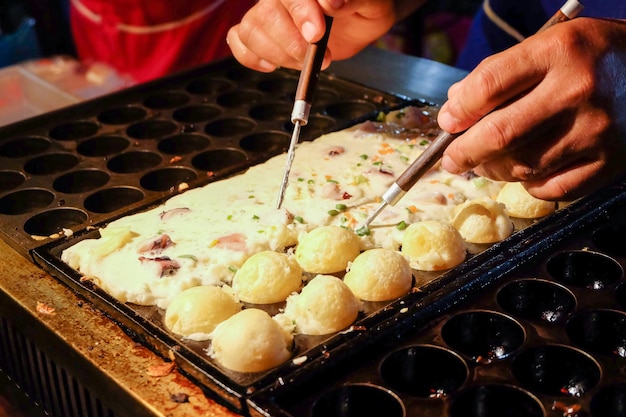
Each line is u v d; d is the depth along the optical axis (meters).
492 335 0.77
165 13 1.41
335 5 0.86
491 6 1.17
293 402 0.70
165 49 1.44
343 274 0.81
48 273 0.82
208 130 1.04
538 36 0.74
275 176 0.91
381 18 1.00
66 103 1.26
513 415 0.71
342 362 0.72
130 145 1.01
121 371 0.73
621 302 0.79
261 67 1.00
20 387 0.84
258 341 0.71
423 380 0.75
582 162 0.76
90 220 0.86
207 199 0.88
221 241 0.83
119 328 0.77
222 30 1.44
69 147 1.01
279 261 0.78
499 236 0.83
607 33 0.74
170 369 0.73
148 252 0.82
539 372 0.74
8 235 0.85
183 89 1.12
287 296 0.78
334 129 1.00
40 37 1.74
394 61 1.15
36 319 0.78
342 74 1.13
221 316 0.75
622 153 0.76
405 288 0.78
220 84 1.14
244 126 1.06
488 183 0.89
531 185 0.78
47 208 0.90
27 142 1.02
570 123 0.74
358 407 0.72
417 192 0.88
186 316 0.75
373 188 0.89
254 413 0.69
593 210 0.85
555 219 0.84
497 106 0.75
